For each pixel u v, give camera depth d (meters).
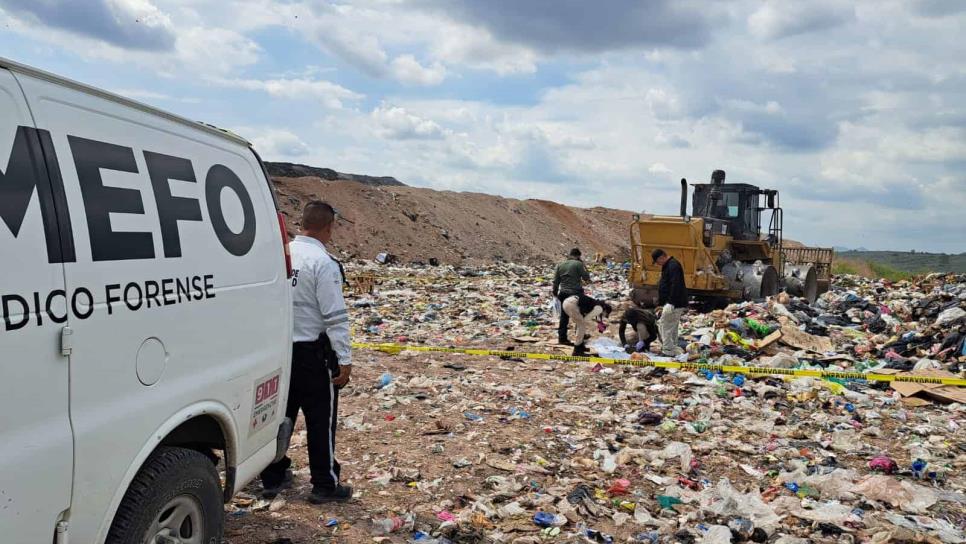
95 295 2.58
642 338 11.48
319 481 4.77
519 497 5.16
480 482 5.42
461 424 6.90
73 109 2.67
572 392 8.52
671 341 10.84
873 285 24.33
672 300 10.76
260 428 3.87
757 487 5.52
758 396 8.46
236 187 3.75
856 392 8.64
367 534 4.39
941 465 6.15
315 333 4.63
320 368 4.65
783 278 17.88
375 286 21.75
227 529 4.33
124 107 2.97
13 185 2.32
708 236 15.48
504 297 19.42
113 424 2.64
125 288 2.74
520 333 13.23
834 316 14.27
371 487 5.19
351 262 32.00
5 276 2.22
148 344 2.86
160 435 2.91
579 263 11.52
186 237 3.19
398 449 6.12
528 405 7.80
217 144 3.66
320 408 4.70
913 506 5.18
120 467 2.69
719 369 9.55
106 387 2.63
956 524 4.94
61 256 2.45
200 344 3.24
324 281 4.54
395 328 13.87
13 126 2.37
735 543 4.51
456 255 39.34
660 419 7.36
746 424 7.29
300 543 4.20
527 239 47.44
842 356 10.73
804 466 5.99
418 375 9.25
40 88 2.54
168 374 3.00
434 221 41.91
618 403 8.02
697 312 16.17
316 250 4.66
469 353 10.96
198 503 3.23
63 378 2.43
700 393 8.44
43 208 2.41
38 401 2.33
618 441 6.65
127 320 2.74
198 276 3.25
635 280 15.77
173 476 2.99
